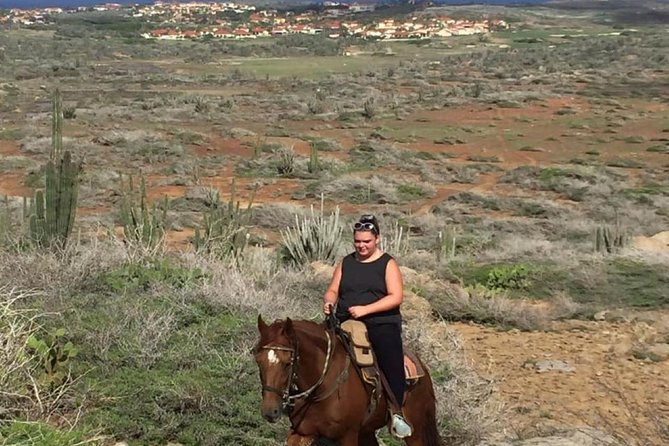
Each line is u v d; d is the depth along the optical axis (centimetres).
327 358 616
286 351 585
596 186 3741
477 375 1094
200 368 970
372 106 6544
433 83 9888
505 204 3325
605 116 6544
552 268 1845
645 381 1183
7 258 1266
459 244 2341
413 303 1455
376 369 639
